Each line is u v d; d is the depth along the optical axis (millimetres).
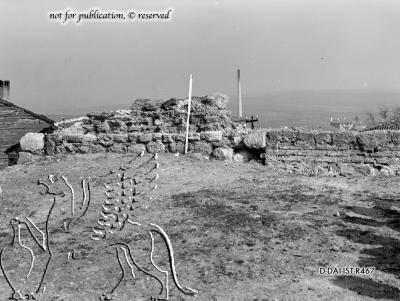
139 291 9406
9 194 15938
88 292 9508
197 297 9070
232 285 9477
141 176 15641
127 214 11148
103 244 11609
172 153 18953
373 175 16453
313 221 12422
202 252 10945
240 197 14406
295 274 9852
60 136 20141
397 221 12305
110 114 20141
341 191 14867
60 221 13367
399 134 16375
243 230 11984
